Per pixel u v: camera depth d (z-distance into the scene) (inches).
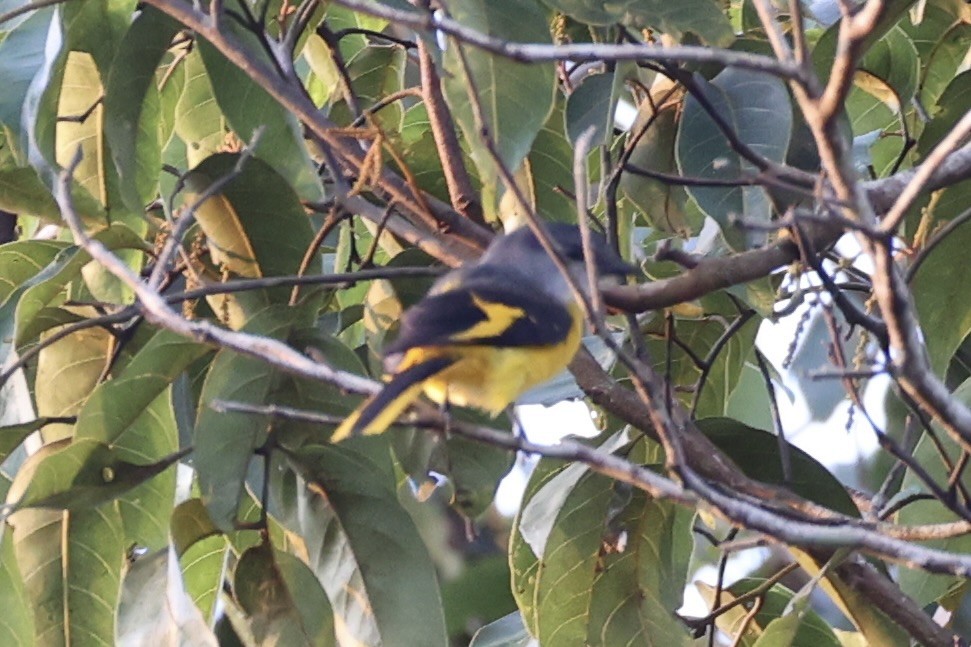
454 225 419.2
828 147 257.9
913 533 324.8
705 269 372.5
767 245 391.9
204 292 362.9
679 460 266.1
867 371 275.3
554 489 428.1
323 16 477.4
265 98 385.1
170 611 361.1
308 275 399.5
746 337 451.5
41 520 392.5
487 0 337.1
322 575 385.1
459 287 344.2
